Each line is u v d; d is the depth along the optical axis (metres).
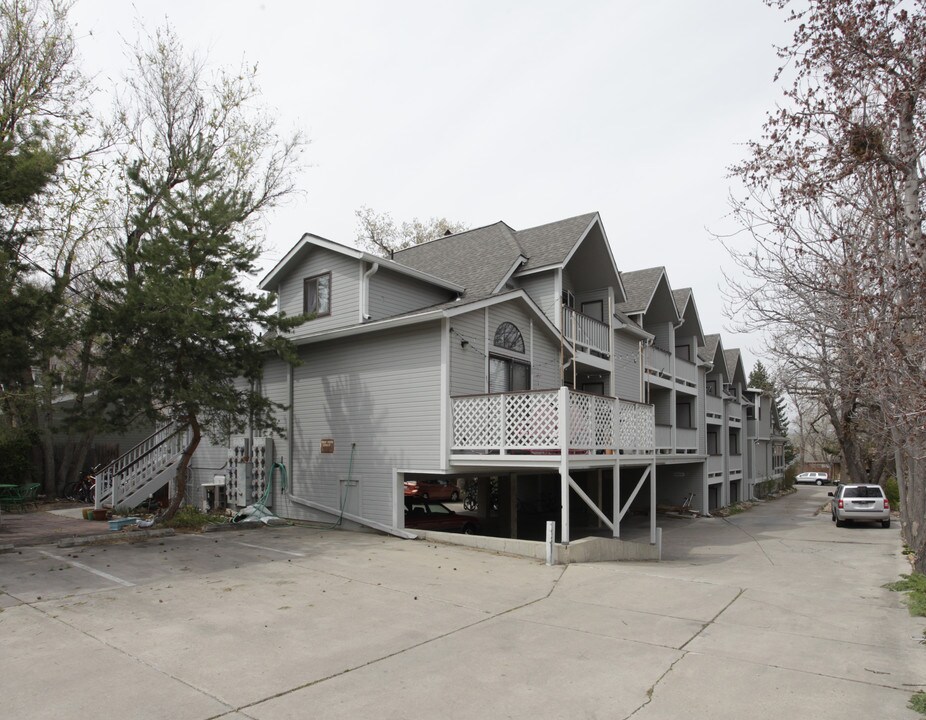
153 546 12.01
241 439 17.08
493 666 6.09
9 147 12.23
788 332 11.07
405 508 16.11
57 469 23.58
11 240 12.30
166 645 6.46
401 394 14.38
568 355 18.98
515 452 13.48
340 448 15.41
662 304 28.25
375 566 10.60
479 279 18.34
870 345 8.59
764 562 15.27
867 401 12.12
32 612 7.54
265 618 7.48
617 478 14.44
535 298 18.81
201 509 18.02
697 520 27.80
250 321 13.97
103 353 13.43
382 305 16.31
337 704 5.15
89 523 15.38
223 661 6.06
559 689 5.55
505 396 13.05
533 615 8.00
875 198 8.57
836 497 26.81
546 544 11.66
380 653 6.38
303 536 13.66
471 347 14.63
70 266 19.28
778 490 55.09
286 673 5.80
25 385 13.14
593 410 13.61
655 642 7.00
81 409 12.98
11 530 13.98
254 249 14.35
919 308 7.46
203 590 8.72
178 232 13.44
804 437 72.38
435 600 8.54
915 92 7.85
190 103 23.16
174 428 18.94
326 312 16.77
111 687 5.41
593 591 9.49
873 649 6.91
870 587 11.23
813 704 5.29
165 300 12.29
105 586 8.84
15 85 18.25
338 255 16.62
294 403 16.61
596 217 20.19
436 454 13.63
